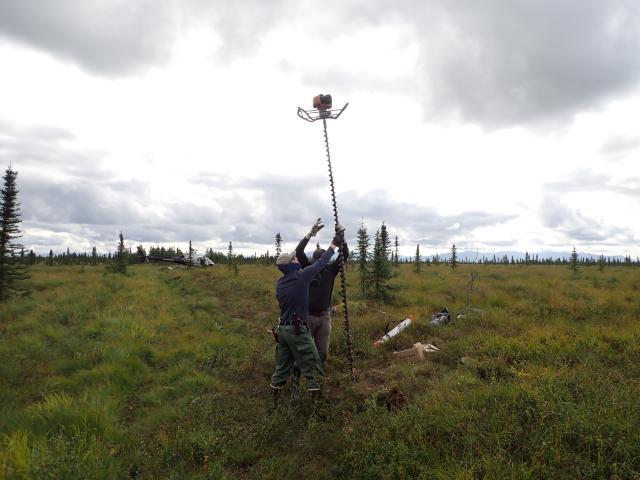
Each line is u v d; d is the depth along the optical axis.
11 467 3.63
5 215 15.28
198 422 4.93
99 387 6.20
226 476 3.78
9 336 9.60
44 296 15.37
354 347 7.67
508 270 31.41
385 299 13.92
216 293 17.91
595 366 5.67
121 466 4.06
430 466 3.50
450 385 5.22
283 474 3.87
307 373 5.16
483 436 3.76
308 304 5.77
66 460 3.70
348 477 3.62
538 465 3.27
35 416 4.98
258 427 4.73
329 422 4.68
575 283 19.25
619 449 3.32
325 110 6.31
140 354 8.02
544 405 4.09
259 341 8.94
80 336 9.49
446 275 24.70
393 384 5.48
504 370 5.83
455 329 9.01
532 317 9.81
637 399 4.19
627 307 10.90
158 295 16.14
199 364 7.56
